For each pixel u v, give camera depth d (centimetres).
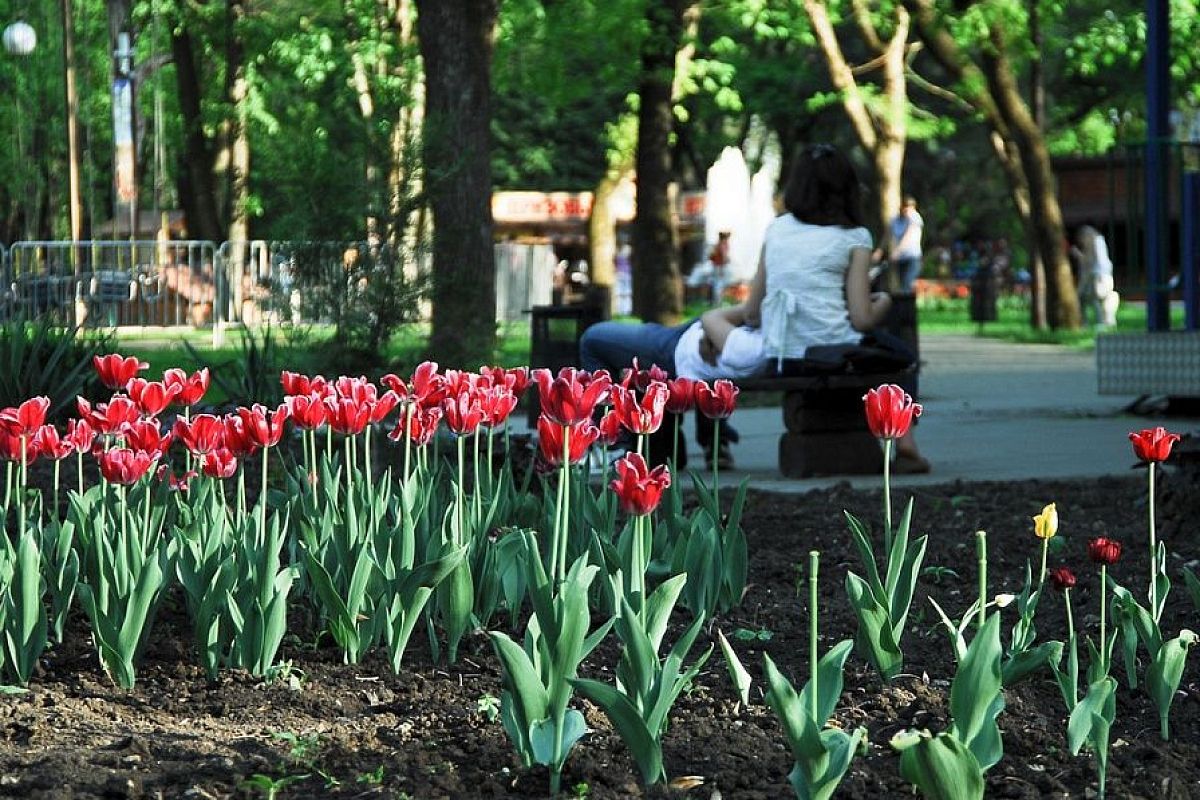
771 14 2917
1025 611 458
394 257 1192
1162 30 1551
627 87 2841
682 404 574
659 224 2783
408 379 1164
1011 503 863
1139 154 1563
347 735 433
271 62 3145
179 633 548
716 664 509
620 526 740
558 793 379
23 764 402
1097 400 1672
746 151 6212
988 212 6925
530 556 411
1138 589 620
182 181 3894
